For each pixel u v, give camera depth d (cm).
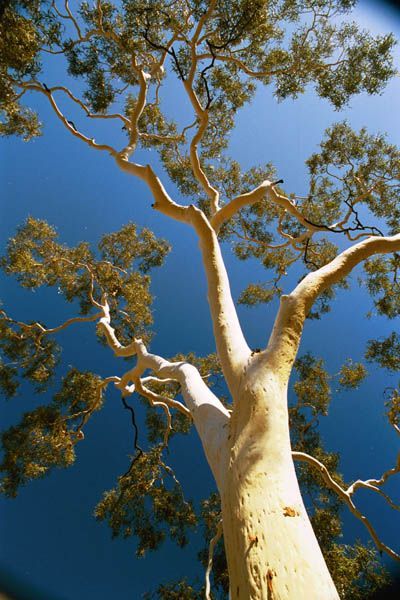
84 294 994
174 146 955
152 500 743
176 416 898
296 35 755
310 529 204
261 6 629
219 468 252
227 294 378
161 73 884
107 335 712
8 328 910
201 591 660
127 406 641
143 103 677
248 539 196
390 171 869
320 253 953
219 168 962
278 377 269
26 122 847
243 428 249
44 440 791
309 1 691
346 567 643
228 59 723
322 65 749
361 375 842
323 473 563
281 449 236
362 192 874
